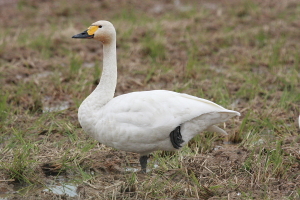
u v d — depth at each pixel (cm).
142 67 1784
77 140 1093
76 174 962
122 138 881
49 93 1482
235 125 1212
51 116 1238
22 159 945
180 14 2723
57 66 1778
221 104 1314
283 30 2322
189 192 835
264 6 2891
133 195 836
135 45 2056
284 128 1185
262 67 1812
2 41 2041
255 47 2061
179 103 885
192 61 1759
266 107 1339
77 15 2720
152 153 1030
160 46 2008
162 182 880
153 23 2442
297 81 1587
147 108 878
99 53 2002
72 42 2100
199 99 902
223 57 1934
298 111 1309
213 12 2800
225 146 1096
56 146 1073
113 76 939
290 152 1012
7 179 926
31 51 1948
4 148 1039
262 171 902
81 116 921
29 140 1060
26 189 893
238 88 1531
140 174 928
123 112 882
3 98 1315
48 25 2459
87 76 1639
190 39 2175
